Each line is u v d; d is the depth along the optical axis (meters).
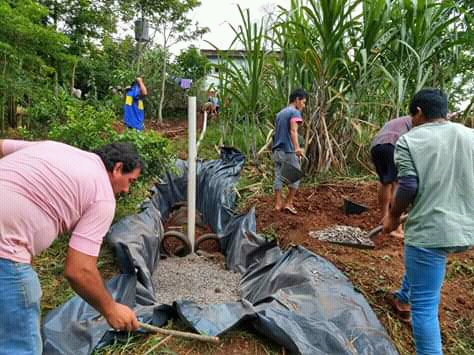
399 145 2.32
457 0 5.31
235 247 4.13
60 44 7.20
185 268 4.00
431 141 2.24
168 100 16.05
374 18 4.98
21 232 1.74
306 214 4.82
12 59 6.25
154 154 4.29
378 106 5.76
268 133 6.33
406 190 2.25
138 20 13.71
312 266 3.05
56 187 1.76
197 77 16.33
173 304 2.55
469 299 3.15
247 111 6.30
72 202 1.78
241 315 2.50
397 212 2.38
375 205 4.99
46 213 1.76
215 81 8.21
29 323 1.82
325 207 5.02
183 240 4.32
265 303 2.69
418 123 2.43
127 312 2.00
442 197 2.21
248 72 6.12
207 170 6.22
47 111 6.14
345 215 4.79
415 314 2.35
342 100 5.37
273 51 6.03
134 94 8.66
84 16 10.22
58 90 7.79
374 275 3.26
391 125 3.89
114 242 3.47
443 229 2.18
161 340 2.42
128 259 3.13
